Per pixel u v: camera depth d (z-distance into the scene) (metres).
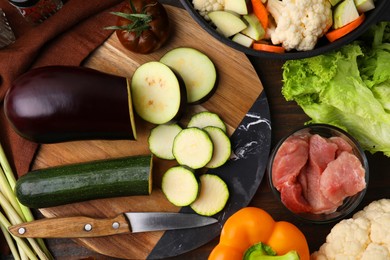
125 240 0.70
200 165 0.68
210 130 0.68
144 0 0.66
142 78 0.67
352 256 0.66
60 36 0.69
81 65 0.69
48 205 0.68
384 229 0.66
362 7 0.61
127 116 0.66
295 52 0.62
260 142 0.69
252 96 0.69
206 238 0.69
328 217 0.67
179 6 0.69
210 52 0.69
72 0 0.68
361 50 0.67
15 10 0.71
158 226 0.68
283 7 0.62
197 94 0.69
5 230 0.71
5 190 0.69
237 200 0.69
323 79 0.65
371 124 0.67
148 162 0.67
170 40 0.69
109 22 0.69
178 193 0.68
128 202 0.69
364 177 0.65
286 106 0.70
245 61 0.69
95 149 0.70
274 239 0.65
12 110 0.64
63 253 0.71
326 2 0.62
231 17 0.63
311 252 0.70
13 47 0.69
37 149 0.69
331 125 0.66
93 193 0.67
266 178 0.70
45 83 0.64
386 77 0.66
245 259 0.65
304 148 0.66
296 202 0.65
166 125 0.69
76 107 0.64
